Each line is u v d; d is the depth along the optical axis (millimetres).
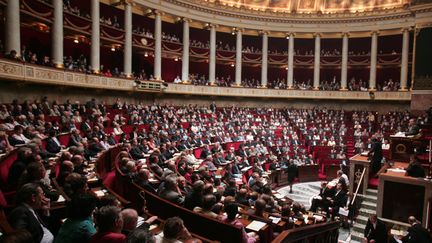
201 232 5734
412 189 11734
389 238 10812
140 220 5734
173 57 32156
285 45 38438
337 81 38125
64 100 20062
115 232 3451
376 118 31828
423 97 28797
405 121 27859
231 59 34406
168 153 15633
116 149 13742
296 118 31172
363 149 24078
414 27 30172
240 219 7238
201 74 36031
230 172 15547
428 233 8969
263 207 7617
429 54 28578
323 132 27906
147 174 7887
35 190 4066
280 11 35281
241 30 33906
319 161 24453
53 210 5395
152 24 31562
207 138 21688
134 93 26422
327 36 35750
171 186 7348
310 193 20016
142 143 15258
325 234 8023
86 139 12898
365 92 33750
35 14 17547
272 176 20844
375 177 15195
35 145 7547
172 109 25969
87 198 3904
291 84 35531
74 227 3752
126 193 7934
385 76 36250
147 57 31953
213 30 32375
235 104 34719
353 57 35188
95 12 22344
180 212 6047
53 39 19031
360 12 33406
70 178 5676
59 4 19109
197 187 7020
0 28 17766
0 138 9148
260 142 24469
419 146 15469
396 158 16094
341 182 13664
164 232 4164
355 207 13547
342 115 31984
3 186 7027
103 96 23562
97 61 22484
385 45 35875
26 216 3869
